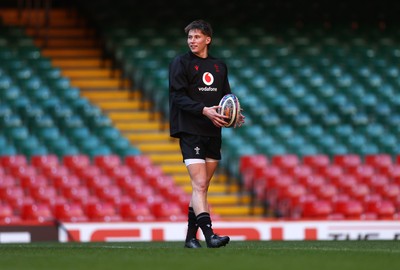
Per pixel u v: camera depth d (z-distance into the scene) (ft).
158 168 212.84
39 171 203.72
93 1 282.77
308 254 79.10
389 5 298.15
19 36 267.80
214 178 214.69
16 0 295.89
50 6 289.12
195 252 81.41
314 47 277.03
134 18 278.67
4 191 191.11
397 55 278.67
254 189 208.03
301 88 251.39
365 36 287.28
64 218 184.03
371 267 65.92
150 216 190.29
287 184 207.82
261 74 255.70
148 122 237.45
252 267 65.46
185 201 198.08
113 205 193.06
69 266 67.26
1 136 215.72
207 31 92.17
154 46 263.90
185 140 91.86
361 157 229.45
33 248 94.43
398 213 209.46
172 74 91.97
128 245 111.14
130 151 219.41
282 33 283.38
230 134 228.02
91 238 163.12
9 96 230.89
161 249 87.15
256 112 237.04
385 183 216.54
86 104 235.61
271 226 169.68
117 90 250.57
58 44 269.44
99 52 268.00
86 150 217.15
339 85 257.75
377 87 258.37
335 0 296.92
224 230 167.63
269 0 294.87
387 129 243.60
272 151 223.30
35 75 245.24
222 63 93.40
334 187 208.33
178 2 287.89
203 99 91.91
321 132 235.81
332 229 172.04
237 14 289.74
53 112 228.63
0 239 158.92
